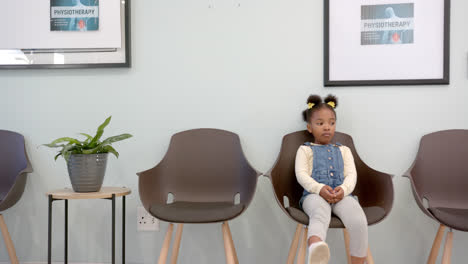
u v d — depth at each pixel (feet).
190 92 6.67
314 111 5.87
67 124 6.75
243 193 5.89
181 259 6.56
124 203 6.10
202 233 6.55
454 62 6.30
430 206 5.85
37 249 6.68
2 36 6.70
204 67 6.66
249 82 6.61
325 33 6.42
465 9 6.28
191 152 6.30
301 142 6.13
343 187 5.25
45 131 6.77
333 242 6.38
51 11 6.66
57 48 6.66
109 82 6.73
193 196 6.12
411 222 6.31
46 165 6.73
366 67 6.38
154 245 6.60
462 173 5.91
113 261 5.25
